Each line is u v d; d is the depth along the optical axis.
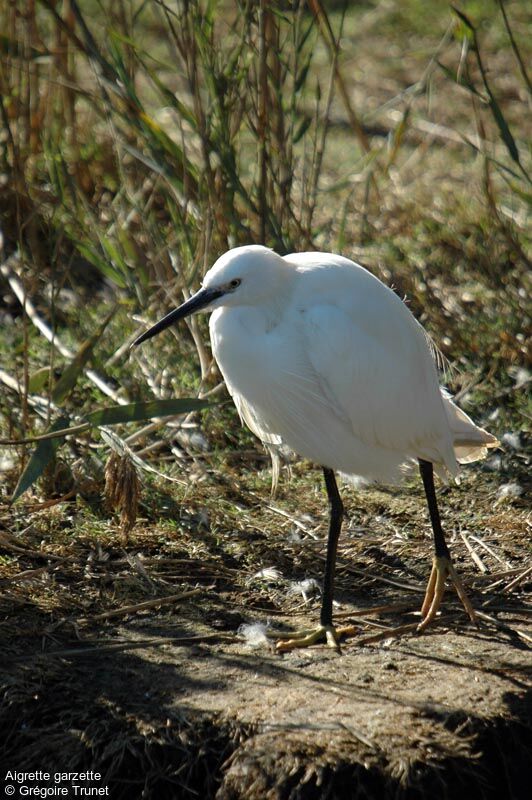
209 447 8.96
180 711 5.84
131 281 10.03
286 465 8.54
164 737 5.72
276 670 6.21
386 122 15.48
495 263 11.06
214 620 6.78
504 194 12.93
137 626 6.68
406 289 10.90
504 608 6.90
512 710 5.87
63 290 11.24
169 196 10.11
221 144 9.27
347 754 5.50
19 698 5.97
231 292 6.46
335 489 6.92
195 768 5.63
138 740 5.73
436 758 5.53
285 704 5.87
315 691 6.00
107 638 6.53
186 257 9.66
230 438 9.09
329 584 6.64
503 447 8.92
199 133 9.11
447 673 6.20
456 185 13.45
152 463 8.66
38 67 11.29
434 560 6.87
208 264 9.45
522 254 10.05
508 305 10.45
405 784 5.41
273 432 7.10
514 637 6.60
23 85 12.02
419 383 6.75
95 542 7.54
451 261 11.59
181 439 8.92
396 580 7.28
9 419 8.52
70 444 8.60
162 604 6.89
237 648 6.46
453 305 10.68
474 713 5.81
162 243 10.19
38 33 11.95
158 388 9.33
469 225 12.12
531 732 5.80
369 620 6.83
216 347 6.71
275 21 9.28
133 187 12.05
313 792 5.39
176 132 13.45
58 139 11.49
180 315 6.48
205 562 7.38
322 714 5.79
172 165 9.87
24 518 7.77
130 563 7.26
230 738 5.69
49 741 5.79
